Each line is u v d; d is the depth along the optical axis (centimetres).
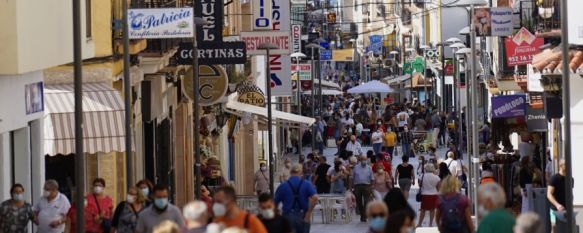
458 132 8094
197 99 4000
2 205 2945
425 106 11744
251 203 5206
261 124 7781
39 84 3416
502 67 5919
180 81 5675
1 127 3036
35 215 3008
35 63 2908
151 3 4275
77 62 2544
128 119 3225
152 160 4888
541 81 4291
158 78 4897
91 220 2998
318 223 5244
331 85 12794
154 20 3494
